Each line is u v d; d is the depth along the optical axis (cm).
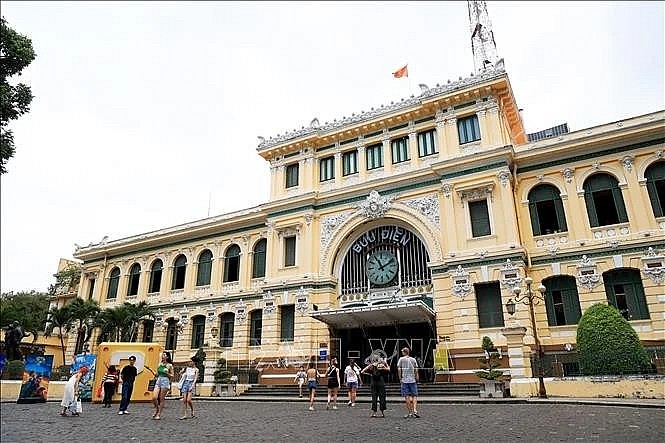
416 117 2981
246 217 3591
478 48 3816
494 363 2064
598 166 2450
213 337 3058
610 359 1819
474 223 2600
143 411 1816
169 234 3975
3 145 1677
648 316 2162
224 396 2592
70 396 1656
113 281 4300
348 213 3027
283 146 3400
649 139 2359
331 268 2992
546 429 1057
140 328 3862
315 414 1579
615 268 2275
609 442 874
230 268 3672
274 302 3091
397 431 1109
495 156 2555
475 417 1329
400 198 2856
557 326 2323
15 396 2639
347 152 3231
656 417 1177
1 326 3700
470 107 2795
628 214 2320
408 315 2561
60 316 3509
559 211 2514
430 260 2650
